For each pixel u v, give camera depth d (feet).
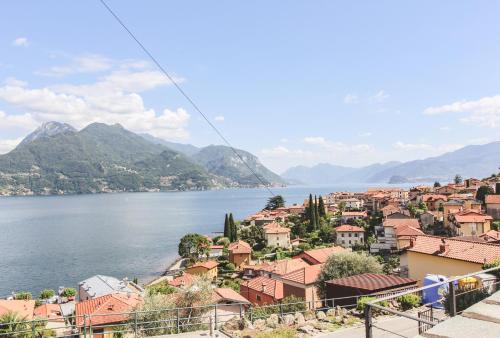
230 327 61.11
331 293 91.25
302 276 154.20
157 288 224.12
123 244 510.99
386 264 226.58
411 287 86.63
